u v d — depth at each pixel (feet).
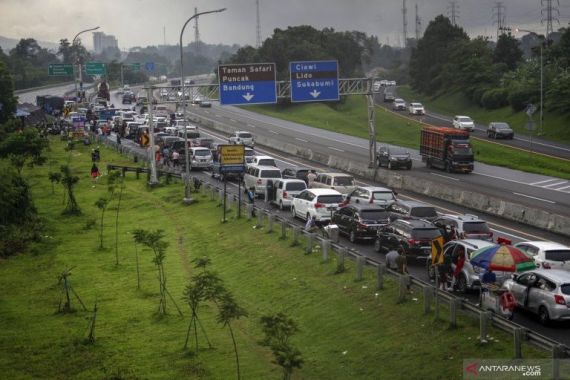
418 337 70.03
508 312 69.82
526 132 313.12
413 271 97.35
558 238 117.91
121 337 82.94
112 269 115.44
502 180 188.44
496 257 73.77
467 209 146.20
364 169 194.29
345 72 505.66
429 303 74.74
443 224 108.06
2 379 70.64
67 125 328.08
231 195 157.28
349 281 90.43
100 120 357.61
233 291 100.12
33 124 362.33
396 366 65.87
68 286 102.12
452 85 467.11
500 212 137.69
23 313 92.89
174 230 144.77
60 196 187.21
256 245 118.32
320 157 225.15
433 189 161.48
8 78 312.91
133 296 100.01
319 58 475.72
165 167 222.69
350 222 116.26
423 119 381.19
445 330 69.51
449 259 87.04
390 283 86.12
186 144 169.68
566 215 135.95
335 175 151.12
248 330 84.48
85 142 292.20
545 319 72.23
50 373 72.28
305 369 70.28
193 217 153.58
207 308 94.27
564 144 274.98
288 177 174.50
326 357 72.38
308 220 126.41
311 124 359.46
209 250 124.57
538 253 87.15
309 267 100.32
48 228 147.64
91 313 92.43
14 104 315.78
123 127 317.01
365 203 121.19
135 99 495.82
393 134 341.62
